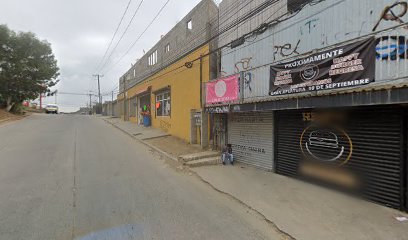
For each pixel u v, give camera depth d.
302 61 6.10
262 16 8.14
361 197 5.33
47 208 4.78
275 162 7.57
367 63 4.72
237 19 9.34
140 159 9.26
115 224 4.17
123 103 31.62
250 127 8.54
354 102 4.79
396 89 4.15
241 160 8.96
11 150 9.99
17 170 7.32
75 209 4.75
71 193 5.60
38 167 7.70
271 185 6.29
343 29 5.55
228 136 9.68
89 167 7.88
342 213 4.59
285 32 7.16
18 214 4.51
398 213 4.57
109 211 4.68
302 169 6.71
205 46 11.19
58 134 14.86
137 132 16.81
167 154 9.95
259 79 7.74
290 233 3.89
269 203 5.10
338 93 5.06
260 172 7.61
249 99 8.08
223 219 4.43
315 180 6.35
